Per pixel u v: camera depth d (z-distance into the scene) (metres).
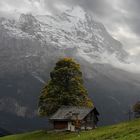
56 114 141.12
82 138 101.31
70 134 127.12
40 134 138.88
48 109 147.12
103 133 99.06
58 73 148.50
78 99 147.62
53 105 146.50
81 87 149.88
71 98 146.62
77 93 148.12
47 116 148.00
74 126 136.88
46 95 148.12
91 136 99.94
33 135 139.50
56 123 140.75
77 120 136.75
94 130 118.88
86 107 143.00
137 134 82.06
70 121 138.12
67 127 138.12
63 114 140.12
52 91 147.38
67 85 148.50
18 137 141.12
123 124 112.94
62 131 138.25
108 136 91.50
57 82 148.25
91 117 142.75
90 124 141.50
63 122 139.38
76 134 122.62
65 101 147.00
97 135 98.50
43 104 148.38
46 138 129.00
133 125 104.25
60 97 146.25
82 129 137.25
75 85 148.38
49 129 146.25
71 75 149.38
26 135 143.00
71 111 140.25
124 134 87.31
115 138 86.62
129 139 79.00
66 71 148.38
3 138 145.62
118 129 100.38
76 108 142.00
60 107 144.25
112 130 101.81
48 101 147.12
